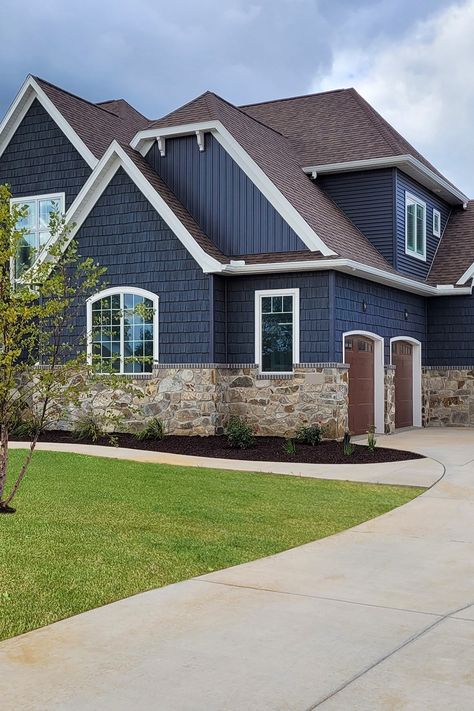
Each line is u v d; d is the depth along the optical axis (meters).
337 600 6.55
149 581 7.03
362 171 21.81
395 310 21.48
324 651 5.35
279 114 25.48
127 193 19.14
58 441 18.08
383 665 5.11
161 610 6.24
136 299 19.06
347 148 22.30
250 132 21.03
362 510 10.47
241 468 14.11
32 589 6.67
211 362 18.14
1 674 4.96
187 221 19.00
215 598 6.57
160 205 18.61
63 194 21.36
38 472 12.60
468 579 7.24
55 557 7.64
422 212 23.69
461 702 4.56
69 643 5.50
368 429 19.39
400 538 8.91
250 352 18.48
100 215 19.45
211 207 19.38
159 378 18.62
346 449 15.76
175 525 9.23
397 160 20.89
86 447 16.78
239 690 4.71
